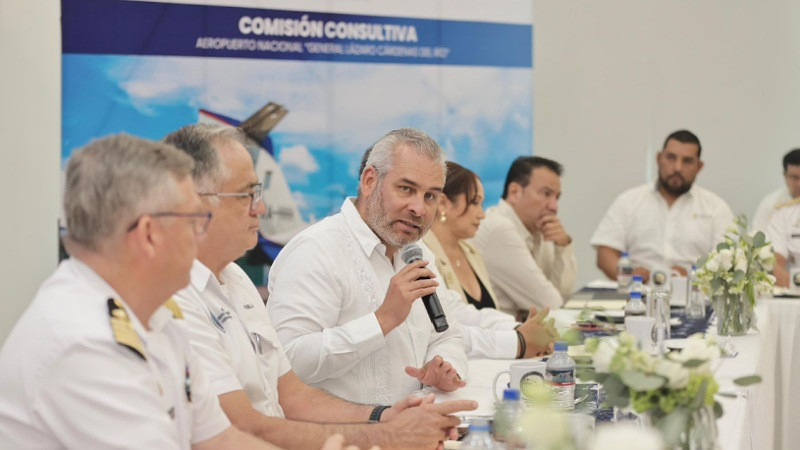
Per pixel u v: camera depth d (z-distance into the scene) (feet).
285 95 19.92
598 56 26.07
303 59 19.98
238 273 7.77
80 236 4.89
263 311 7.81
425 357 9.47
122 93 18.93
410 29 20.66
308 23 19.97
